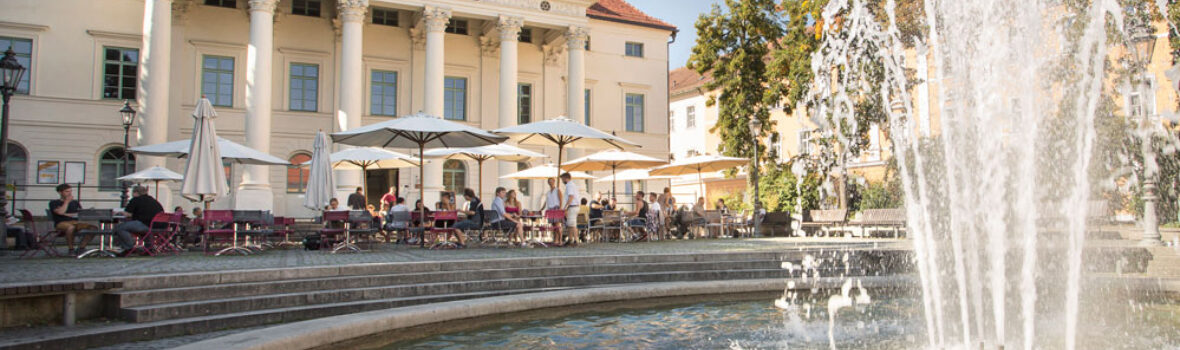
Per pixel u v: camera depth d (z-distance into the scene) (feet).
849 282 30.81
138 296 23.81
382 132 54.60
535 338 21.70
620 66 118.73
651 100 121.19
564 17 102.22
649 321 24.97
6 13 83.20
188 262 36.76
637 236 67.62
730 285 31.63
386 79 102.27
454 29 106.93
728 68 100.89
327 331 19.10
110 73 87.86
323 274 29.53
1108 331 22.35
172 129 89.66
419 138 52.95
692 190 161.99
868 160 84.79
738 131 99.25
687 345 21.07
